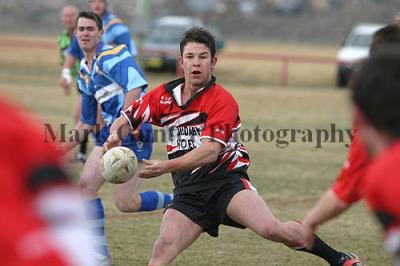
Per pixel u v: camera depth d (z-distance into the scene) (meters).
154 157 42.66
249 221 19.11
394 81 9.50
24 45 101.56
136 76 23.55
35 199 8.53
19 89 74.88
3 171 8.51
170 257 19.12
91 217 22.59
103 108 24.14
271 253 25.44
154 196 24.30
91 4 38.59
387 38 16.12
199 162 18.80
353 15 172.75
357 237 27.73
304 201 33.50
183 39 19.89
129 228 28.25
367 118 9.70
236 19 175.88
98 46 24.17
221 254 25.23
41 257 8.55
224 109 19.36
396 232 9.31
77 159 38.16
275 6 188.75
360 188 13.18
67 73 39.06
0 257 8.50
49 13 178.75
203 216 19.62
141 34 109.56
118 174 20.16
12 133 8.52
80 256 8.78
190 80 19.69
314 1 191.75
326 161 43.72
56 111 58.78
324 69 110.31
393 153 9.37
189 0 189.25
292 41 161.88
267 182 37.44
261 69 108.06
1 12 175.88
